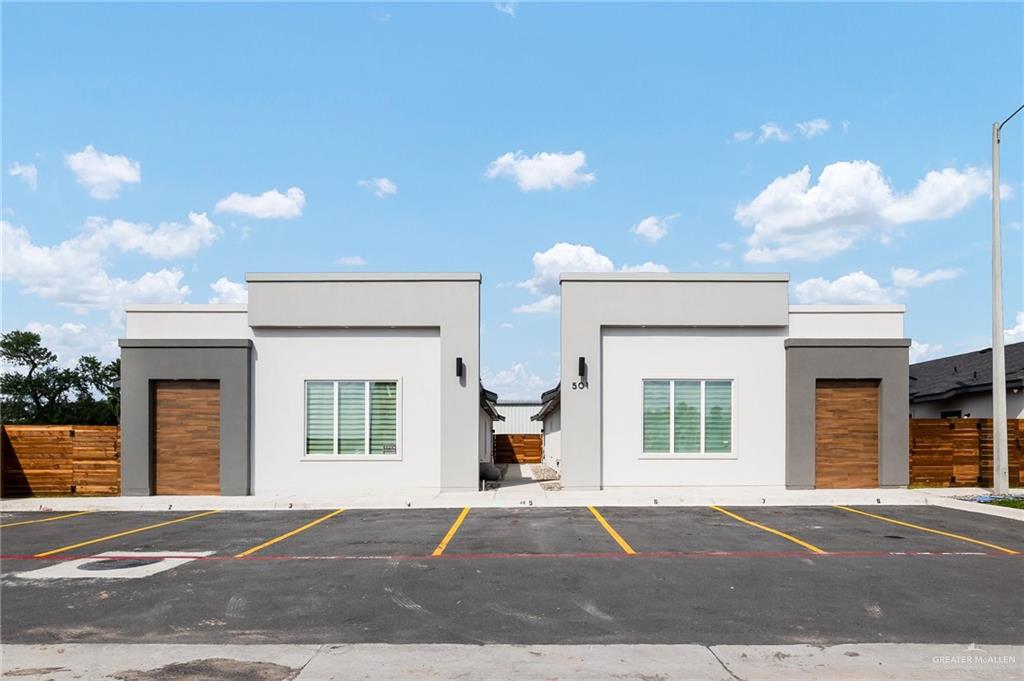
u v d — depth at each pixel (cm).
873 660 666
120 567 1059
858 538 1258
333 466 1938
